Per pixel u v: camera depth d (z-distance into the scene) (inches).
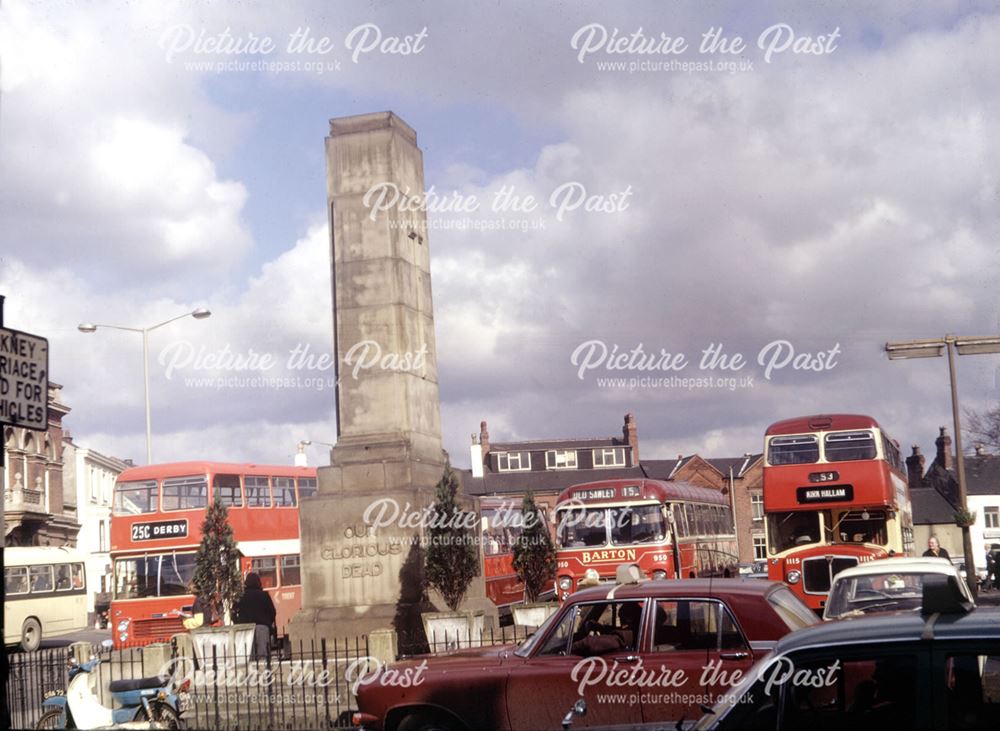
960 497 1355.8
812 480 960.9
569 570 1025.5
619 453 3944.4
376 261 895.7
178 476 1218.0
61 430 2785.4
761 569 2102.6
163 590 1197.7
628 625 383.2
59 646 1549.0
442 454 950.4
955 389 1323.8
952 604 226.4
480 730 383.2
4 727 355.3
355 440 880.9
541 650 388.2
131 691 596.4
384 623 840.3
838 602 558.6
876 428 960.9
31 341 363.6
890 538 956.0
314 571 864.3
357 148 911.0
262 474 1285.7
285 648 1108.5
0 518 354.9
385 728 395.9
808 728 217.2
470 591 931.3
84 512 3166.8
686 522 1103.0
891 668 215.5
